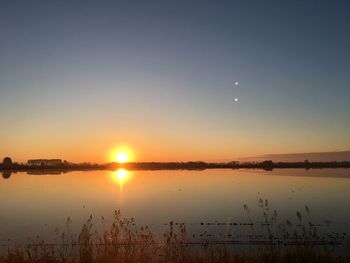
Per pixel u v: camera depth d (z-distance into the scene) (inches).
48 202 1648.6
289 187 2252.7
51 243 826.8
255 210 1284.4
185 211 1295.5
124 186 2549.2
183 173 5036.9
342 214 1147.3
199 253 681.6
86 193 2059.5
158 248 707.4
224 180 3102.9
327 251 625.3
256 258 577.6
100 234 908.0
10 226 1058.1
